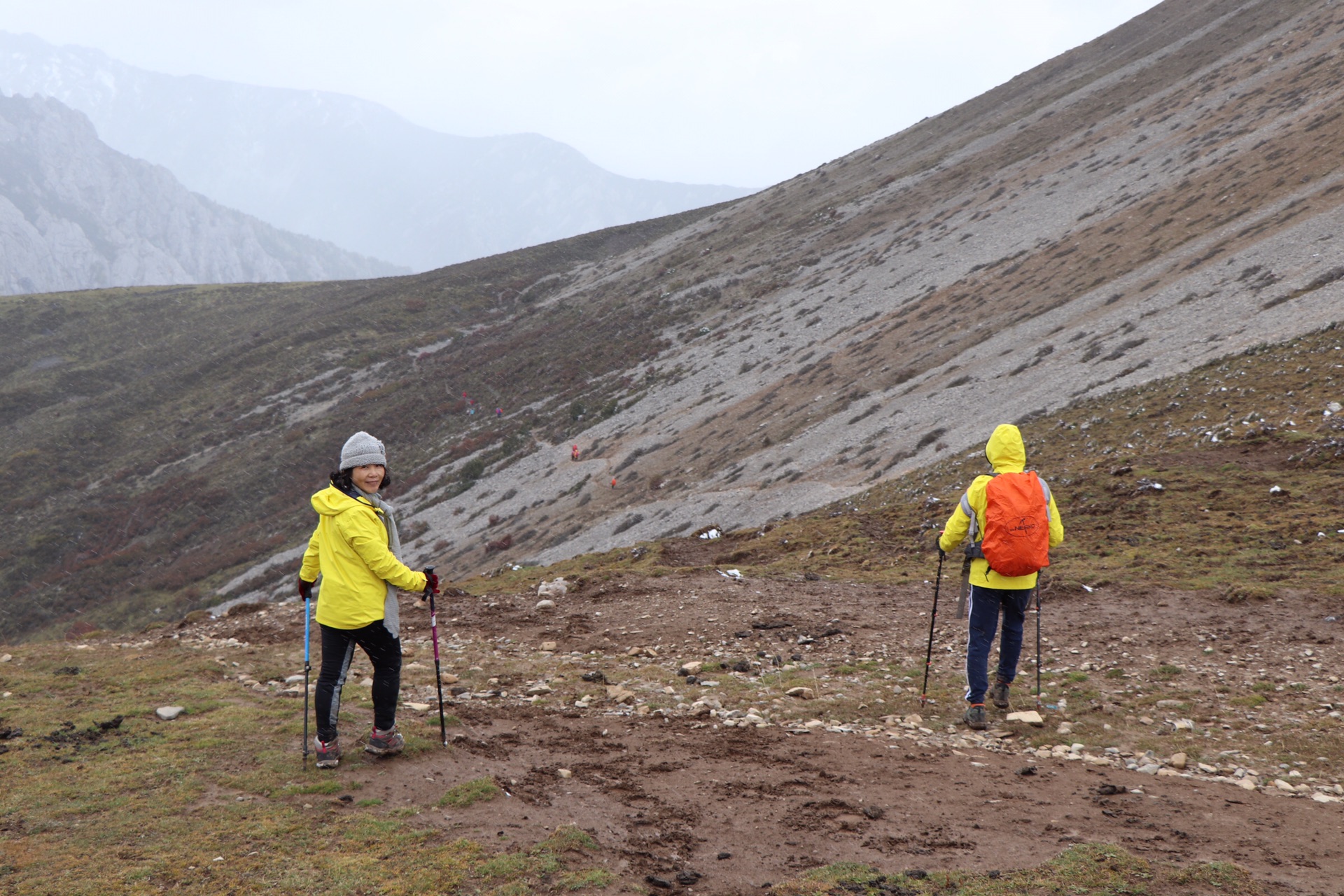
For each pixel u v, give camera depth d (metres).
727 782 4.87
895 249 85.31
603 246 159.75
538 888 3.34
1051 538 6.27
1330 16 83.38
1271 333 25.64
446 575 51.03
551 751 5.39
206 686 6.49
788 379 60.66
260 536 78.25
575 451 64.19
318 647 8.95
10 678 6.66
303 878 3.33
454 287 142.38
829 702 6.79
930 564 12.00
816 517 16.70
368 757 4.81
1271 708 6.16
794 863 3.74
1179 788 4.84
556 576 14.47
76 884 3.22
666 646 8.95
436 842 3.75
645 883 3.49
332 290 160.88
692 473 50.06
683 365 77.69
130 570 77.38
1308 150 50.25
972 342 50.19
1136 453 16.53
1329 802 4.57
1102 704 6.48
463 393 95.94
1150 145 76.94
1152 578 9.80
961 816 4.36
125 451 101.88
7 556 80.88
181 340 137.75
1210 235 46.09
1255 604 8.55
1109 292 45.97
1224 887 3.38
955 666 7.70
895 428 40.28
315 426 96.25
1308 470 12.84
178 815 3.94
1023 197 81.56
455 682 7.49
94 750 4.84
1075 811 4.44
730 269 106.00
